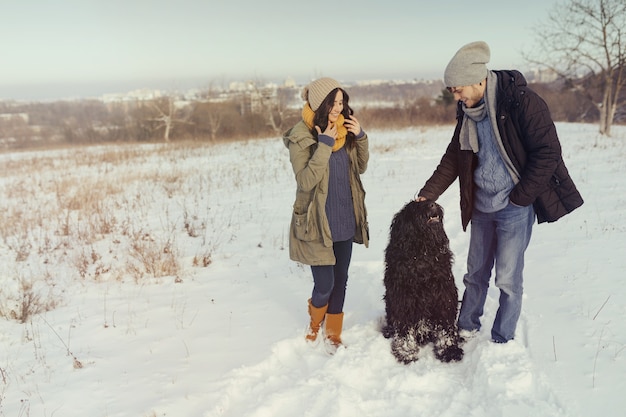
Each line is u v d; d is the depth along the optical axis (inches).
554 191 119.2
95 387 121.0
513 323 129.3
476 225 131.8
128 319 162.9
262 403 111.7
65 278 210.1
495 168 121.3
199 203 362.0
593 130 875.4
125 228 287.9
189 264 220.5
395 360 133.6
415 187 375.2
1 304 173.0
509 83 114.6
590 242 220.1
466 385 120.3
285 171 511.2
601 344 129.8
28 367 132.6
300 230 132.4
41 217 334.6
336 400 112.0
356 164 138.8
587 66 786.8
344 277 140.0
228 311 166.9
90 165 654.5
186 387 119.5
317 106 126.6
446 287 129.9
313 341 144.6
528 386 113.5
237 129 1432.1
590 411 103.3
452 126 1192.8
